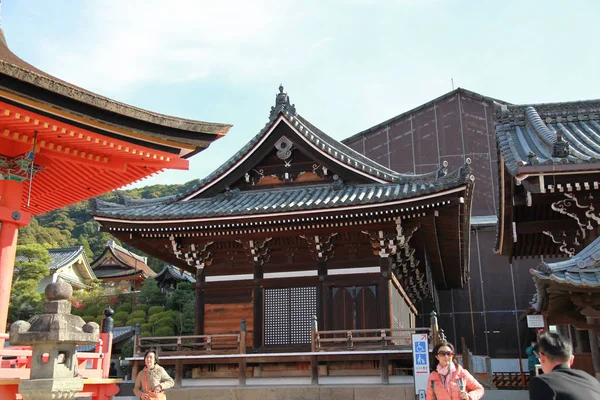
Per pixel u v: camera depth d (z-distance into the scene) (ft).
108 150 43.55
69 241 278.46
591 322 37.78
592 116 61.87
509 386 93.25
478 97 144.15
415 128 146.61
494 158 139.95
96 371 42.01
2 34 48.88
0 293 40.37
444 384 25.44
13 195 42.60
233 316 66.08
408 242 67.87
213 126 45.06
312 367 57.67
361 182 69.36
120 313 153.48
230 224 62.49
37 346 29.19
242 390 56.59
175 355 59.93
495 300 124.77
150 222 63.46
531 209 58.18
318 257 65.10
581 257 34.63
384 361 56.44
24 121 38.55
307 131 70.08
